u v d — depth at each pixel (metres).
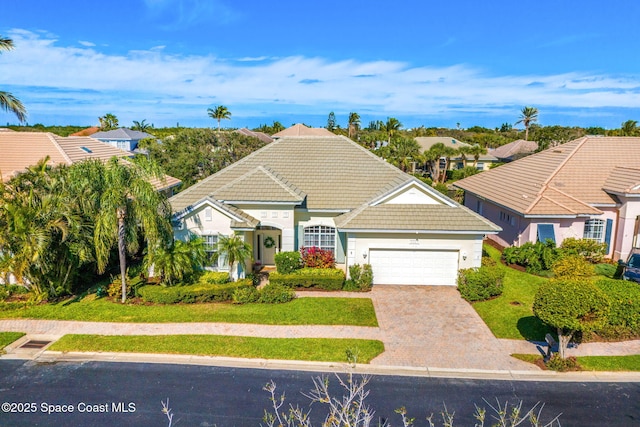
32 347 16.17
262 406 12.76
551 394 13.43
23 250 17.64
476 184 35.16
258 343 16.42
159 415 12.29
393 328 17.78
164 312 19.09
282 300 20.25
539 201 25.83
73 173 19.11
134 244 19.94
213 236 22.45
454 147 66.25
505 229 29.05
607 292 17.11
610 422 12.09
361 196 24.97
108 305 19.81
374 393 13.45
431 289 22.17
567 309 14.03
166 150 45.03
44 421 11.99
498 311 19.39
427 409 12.68
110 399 13.03
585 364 15.01
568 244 25.20
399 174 26.28
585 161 29.09
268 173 24.31
